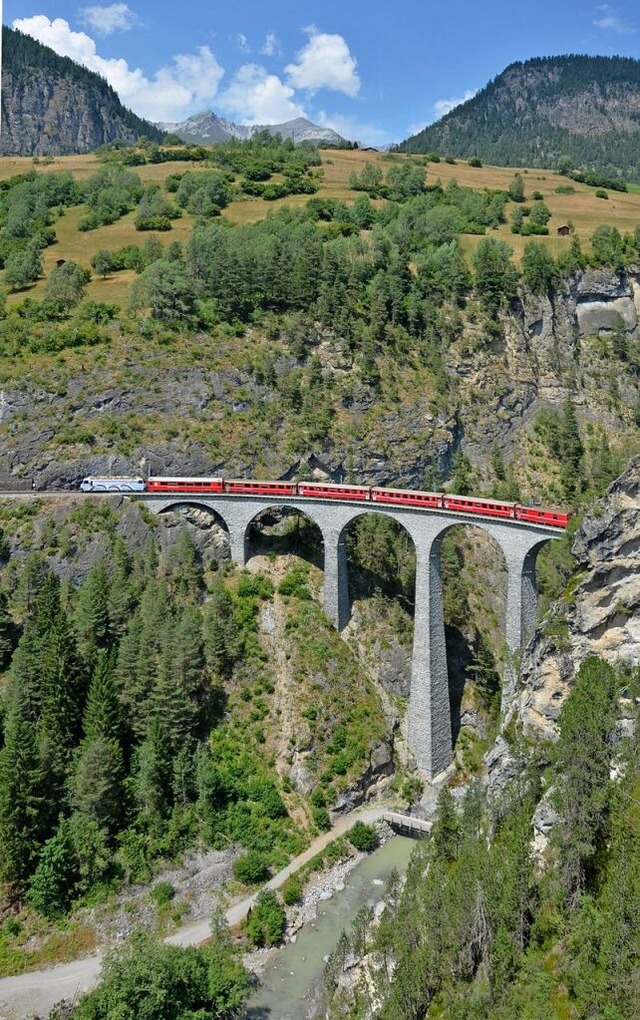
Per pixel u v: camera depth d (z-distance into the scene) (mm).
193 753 88938
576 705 50031
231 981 60688
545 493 136125
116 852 80312
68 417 117125
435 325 142750
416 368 136500
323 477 122062
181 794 85125
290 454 119625
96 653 90688
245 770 89938
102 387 119750
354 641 104750
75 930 73688
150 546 104562
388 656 104812
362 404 128625
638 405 153125
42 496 108125
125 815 82438
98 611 93188
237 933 74125
